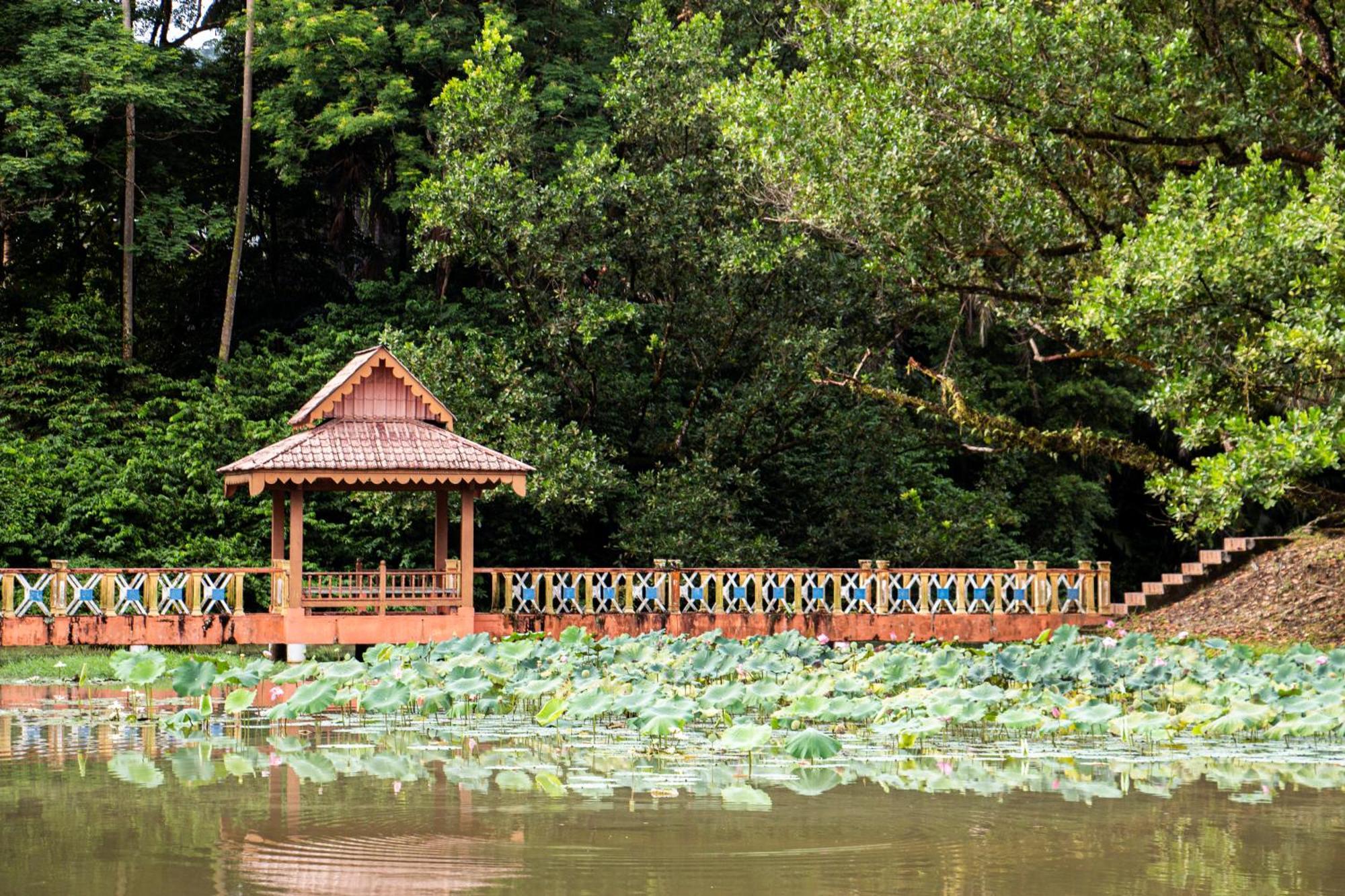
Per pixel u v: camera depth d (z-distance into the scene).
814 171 19.62
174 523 23.94
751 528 25.38
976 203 19.16
